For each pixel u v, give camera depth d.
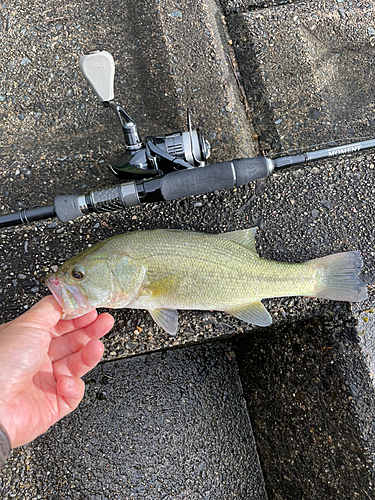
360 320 0.47
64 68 0.52
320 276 0.43
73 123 0.52
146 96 0.52
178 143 0.40
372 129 0.51
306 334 0.48
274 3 0.53
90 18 0.53
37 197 0.49
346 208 0.48
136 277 0.41
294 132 0.51
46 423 0.39
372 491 0.43
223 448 0.52
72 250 0.48
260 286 0.42
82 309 0.40
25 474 0.48
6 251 0.47
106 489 0.49
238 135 0.50
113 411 0.51
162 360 0.52
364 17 0.52
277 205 0.48
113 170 0.42
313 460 0.47
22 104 0.52
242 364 0.54
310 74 0.51
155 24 0.51
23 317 0.36
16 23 0.53
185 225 0.48
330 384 0.46
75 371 0.41
